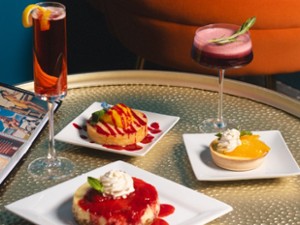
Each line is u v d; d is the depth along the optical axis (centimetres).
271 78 201
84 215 98
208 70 190
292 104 129
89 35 239
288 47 185
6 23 217
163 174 112
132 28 194
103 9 211
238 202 105
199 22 181
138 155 114
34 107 125
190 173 112
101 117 118
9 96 127
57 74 106
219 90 125
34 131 118
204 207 103
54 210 102
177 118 124
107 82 136
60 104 127
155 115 125
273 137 119
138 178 108
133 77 138
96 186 98
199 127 123
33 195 104
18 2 216
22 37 222
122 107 119
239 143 113
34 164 112
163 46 190
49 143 113
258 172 111
